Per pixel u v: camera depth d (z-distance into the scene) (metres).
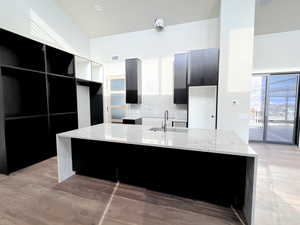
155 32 4.61
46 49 3.35
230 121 3.35
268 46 4.02
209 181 1.73
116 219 1.56
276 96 4.29
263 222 1.51
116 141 1.79
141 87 4.88
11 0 3.03
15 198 1.90
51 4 3.91
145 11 4.07
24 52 3.14
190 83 3.61
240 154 1.36
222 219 1.55
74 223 1.50
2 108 2.47
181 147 1.55
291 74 4.08
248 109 3.25
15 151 2.74
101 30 4.92
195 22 4.21
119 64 5.11
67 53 3.74
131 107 5.08
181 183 1.85
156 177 1.96
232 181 1.65
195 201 1.82
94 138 1.89
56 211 1.67
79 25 4.79
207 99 3.61
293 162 2.97
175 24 4.37
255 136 4.56
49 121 3.27
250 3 3.09
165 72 4.61
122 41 5.00
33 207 1.73
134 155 2.04
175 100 4.04
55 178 2.39
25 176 2.48
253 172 1.35
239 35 3.18
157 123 4.47
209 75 3.46
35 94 3.24
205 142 1.69
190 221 1.53
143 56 4.81
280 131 4.36
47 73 3.19
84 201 1.83
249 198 1.44
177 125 4.09
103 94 5.32
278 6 3.30
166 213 1.63
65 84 3.97
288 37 3.86
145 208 1.71
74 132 2.22
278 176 2.42
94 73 5.32
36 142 3.13
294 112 4.18
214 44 4.08
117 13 4.22
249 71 3.19
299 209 1.69
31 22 3.44
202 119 3.67
